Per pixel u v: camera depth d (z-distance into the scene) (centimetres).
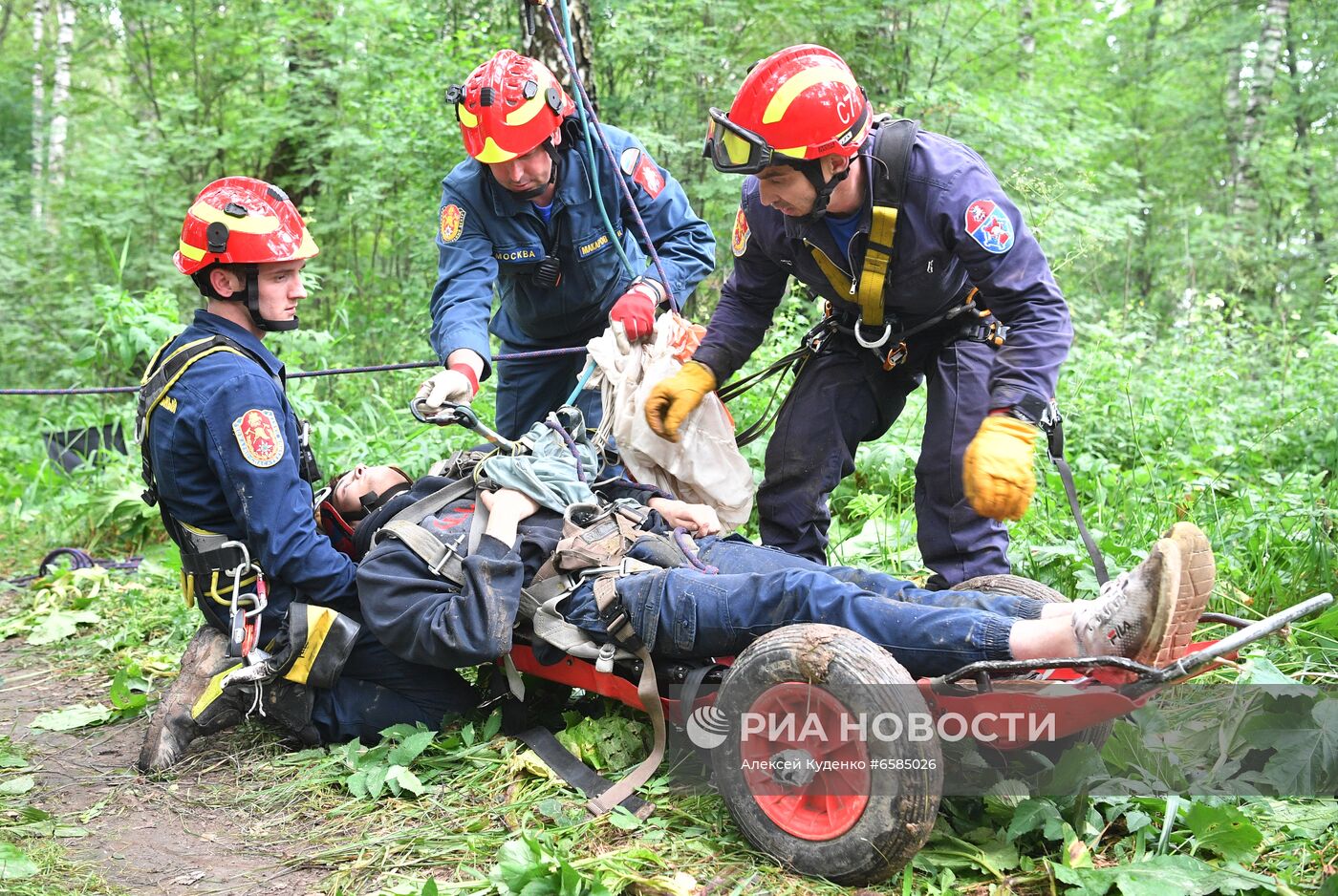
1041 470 465
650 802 263
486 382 655
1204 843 232
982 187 286
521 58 366
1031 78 1104
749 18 922
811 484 345
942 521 332
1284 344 761
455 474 329
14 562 549
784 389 585
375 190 943
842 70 279
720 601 262
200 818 277
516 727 301
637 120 915
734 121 278
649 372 347
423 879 243
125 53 1506
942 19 970
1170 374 648
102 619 445
